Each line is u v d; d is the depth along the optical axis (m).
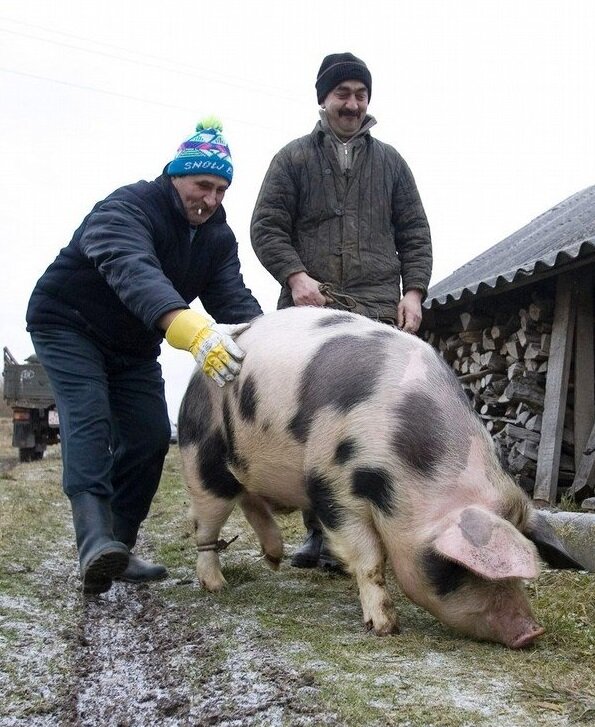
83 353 4.00
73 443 3.83
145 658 3.26
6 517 6.21
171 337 3.49
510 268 7.12
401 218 5.02
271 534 4.39
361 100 4.79
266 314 4.04
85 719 2.73
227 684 2.88
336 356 3.53
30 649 3.31
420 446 3.24
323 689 2.75
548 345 6.59
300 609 3.82
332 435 3.40
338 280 4.84
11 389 12.88
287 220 4.86
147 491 4.46
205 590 4.21
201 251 4.23
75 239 4.00
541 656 3.05
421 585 3.25
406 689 2.73
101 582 3.64
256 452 3.76
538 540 3.31
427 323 7.99
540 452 6.36
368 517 3.40
